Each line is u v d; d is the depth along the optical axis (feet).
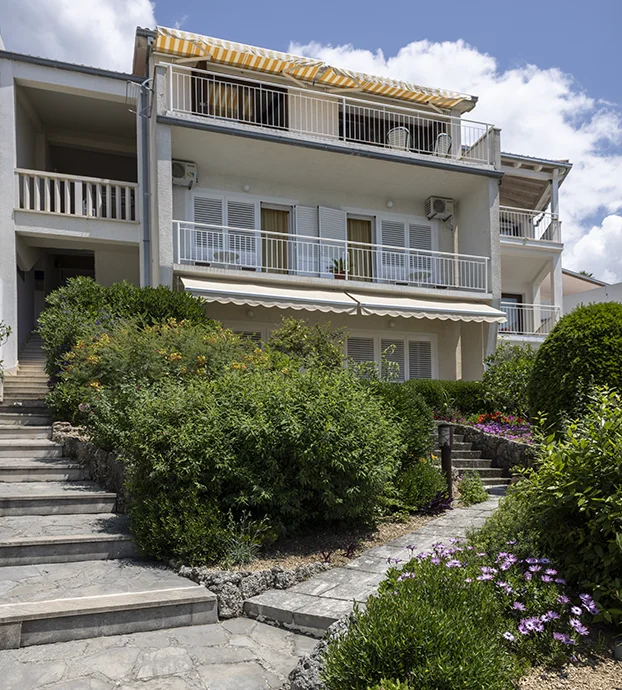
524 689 12.28
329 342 50.24
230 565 20.20
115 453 28.81
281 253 63.46
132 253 61.62
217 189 61.52
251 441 23.11
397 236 69.21
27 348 56.49
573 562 16.05
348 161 60.90
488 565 16.29
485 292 65.05
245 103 62.23
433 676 10.55
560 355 34.40
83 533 22.94
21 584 18.74
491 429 45.27
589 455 16.72
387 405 30.81
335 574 20.56
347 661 11.43
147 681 13.75
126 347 35.63
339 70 61.93
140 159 56.13
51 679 13.76
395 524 26.91
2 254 50.90
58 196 53.52
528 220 81.82
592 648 13.79
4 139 52.13
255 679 14.01
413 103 69.21
